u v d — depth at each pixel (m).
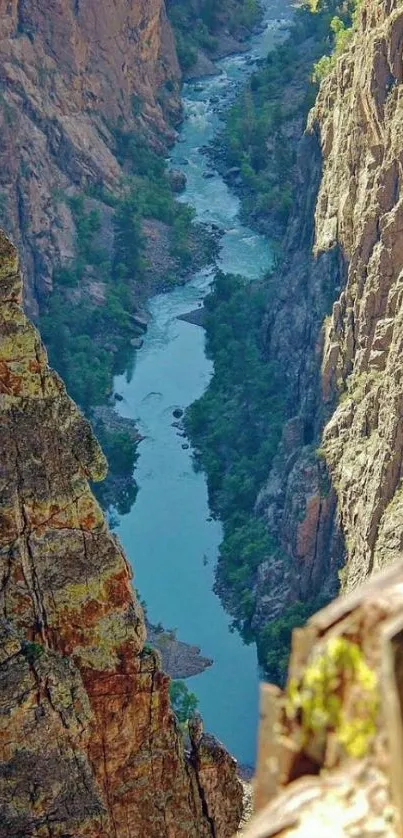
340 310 156.50
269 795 10.24
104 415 181.00
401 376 137.75
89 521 35.50
